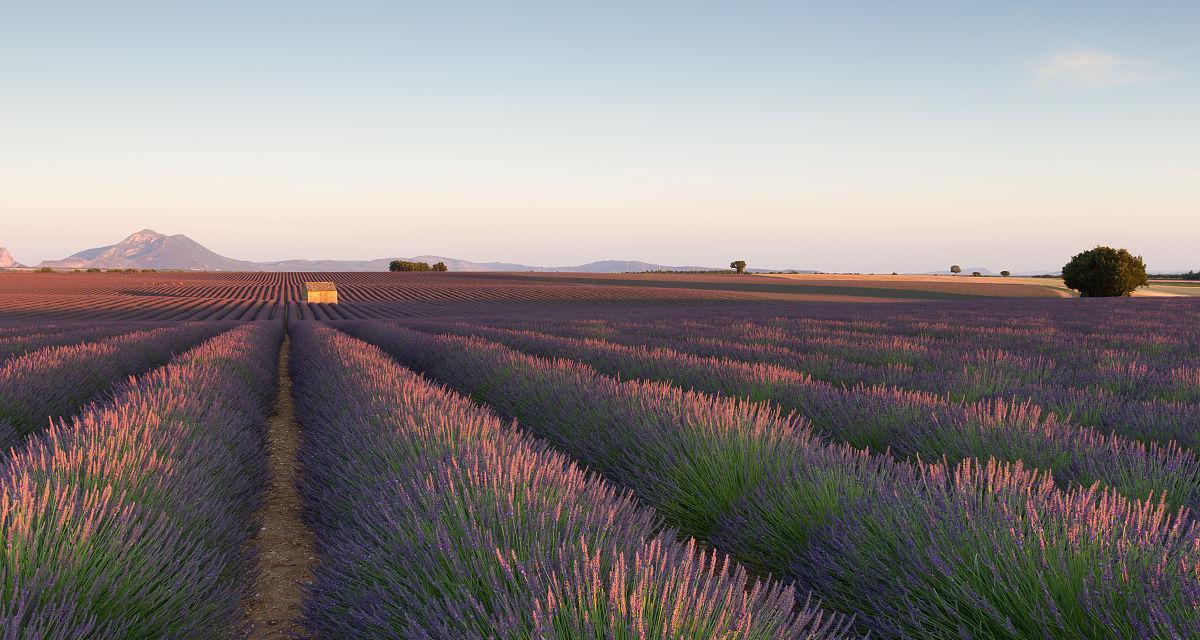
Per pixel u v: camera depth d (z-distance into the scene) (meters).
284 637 3.03
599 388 6.71
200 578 2.86
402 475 3.47
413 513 2.74
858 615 2.71
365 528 2.90
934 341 13.97
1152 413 5.48
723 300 69.06
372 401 5.82
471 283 102.25
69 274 133.12
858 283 106.19
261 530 4.62
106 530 2.63
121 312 52.94
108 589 2.39
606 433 5.39
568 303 66.69
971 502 2.91
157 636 2.45
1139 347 12.59
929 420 5.11
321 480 4.65
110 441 3.74
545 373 8.01
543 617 1.82
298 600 3.45
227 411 6.42
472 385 9.48
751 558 3.52
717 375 8.11
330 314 51.88
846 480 3.53
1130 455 4.04
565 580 2.00
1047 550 2.34
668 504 4.13
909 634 2.46
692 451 4.35
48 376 8.12
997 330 17.00
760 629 1.98
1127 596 2.11
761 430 4.57
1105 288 65.50
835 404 6.07
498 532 2.54
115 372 10.76
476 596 2.18
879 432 5.24
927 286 97.69
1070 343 13.24
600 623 1.86
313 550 4.20
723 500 4.01
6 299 64.12
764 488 3.79
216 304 65.12
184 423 5.06
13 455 3.52
